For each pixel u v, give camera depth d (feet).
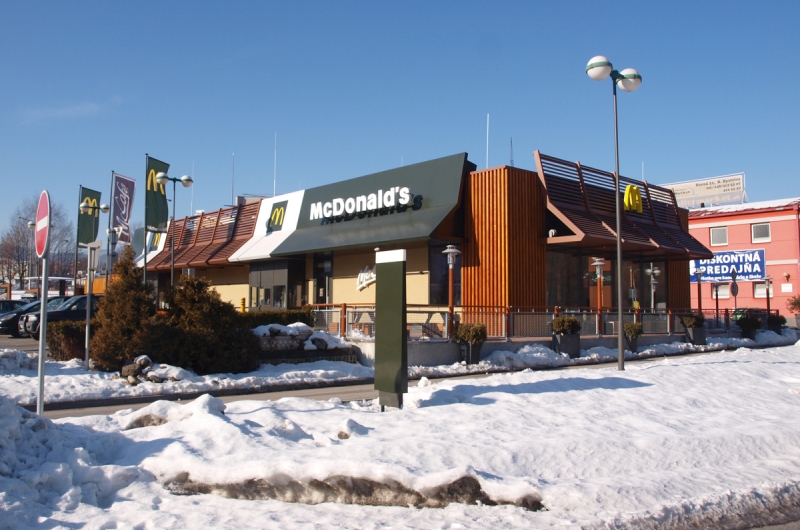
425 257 83.87
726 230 154.92
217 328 53.01
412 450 22.21
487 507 19.17
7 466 20.03
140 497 20.43
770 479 22.79
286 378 52.26
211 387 47.62
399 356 31.68
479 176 80.69
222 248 113.09
